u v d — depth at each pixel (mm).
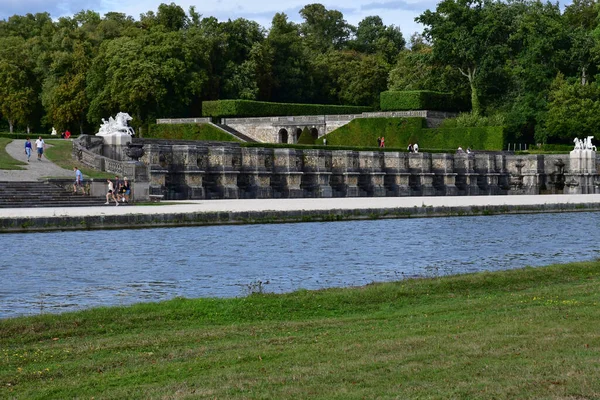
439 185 129250
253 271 41844
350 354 20422
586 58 169750
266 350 21266
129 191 82875
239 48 196000
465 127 156875
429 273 41406
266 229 63219
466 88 175125
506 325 23469
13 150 103938
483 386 17328
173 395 17266
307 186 111500
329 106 184875
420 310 27703
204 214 65500
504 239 58500
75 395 17625
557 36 166500
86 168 93438
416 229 65438
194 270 42000
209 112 179500
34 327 25156
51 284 37375
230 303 28938
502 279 34312
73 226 59625
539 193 139750
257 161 105625
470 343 21125
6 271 41031
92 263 44031
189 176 97750
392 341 21734
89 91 173875
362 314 27719
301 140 170250
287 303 29156
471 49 164500
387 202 93375
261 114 179625
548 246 54438
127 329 25234
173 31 180375
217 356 20797
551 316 24766
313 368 19172
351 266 44062
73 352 21766
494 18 166000
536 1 181625
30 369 20062
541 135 160500
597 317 24328
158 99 168625
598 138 155375
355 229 64500
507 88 171875
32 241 52906
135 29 191375
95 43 191625
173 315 27062
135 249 49938
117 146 105500
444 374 18312
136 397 17250
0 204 71750
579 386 17062
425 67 179375
